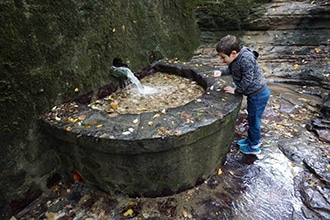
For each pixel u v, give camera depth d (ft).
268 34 18.72
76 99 9.55
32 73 8.16
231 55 8.93
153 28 14.39
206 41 19.35
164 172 8.36
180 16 17.80
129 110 9.57
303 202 8.61
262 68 16.37
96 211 8.59
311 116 12.66
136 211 8.51
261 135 11.60
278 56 17.07
